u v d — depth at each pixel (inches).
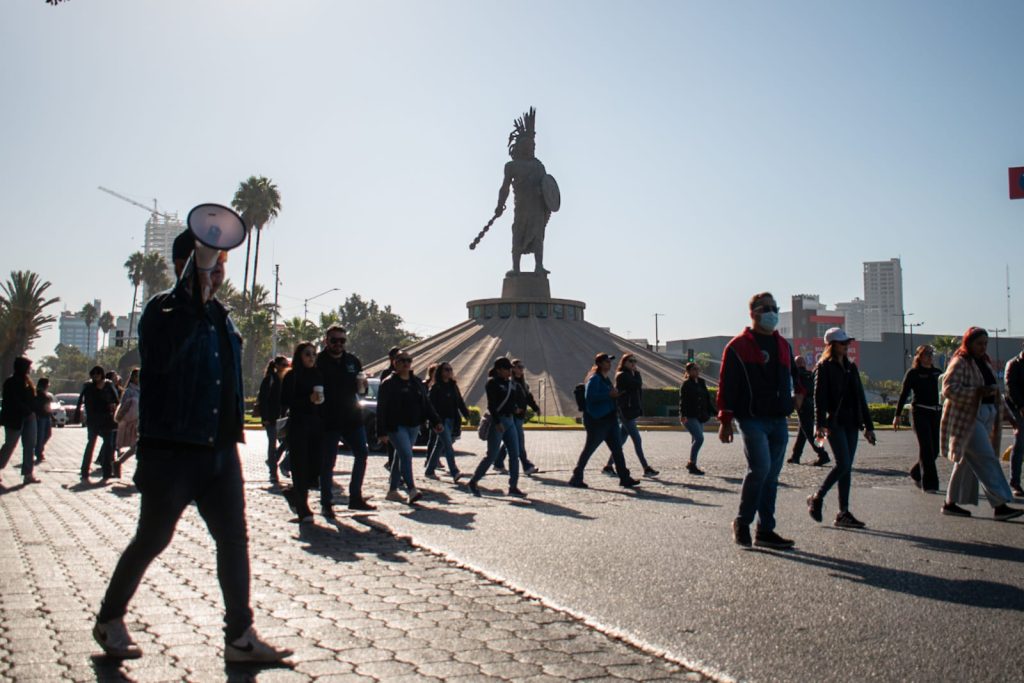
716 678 175.9
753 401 318.0
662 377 2107.5
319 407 399.9
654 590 251.8
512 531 359.9
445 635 205.6
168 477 184.1
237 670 179.3
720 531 358.3
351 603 237.0
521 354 2114.9
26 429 567.2
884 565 286.5
